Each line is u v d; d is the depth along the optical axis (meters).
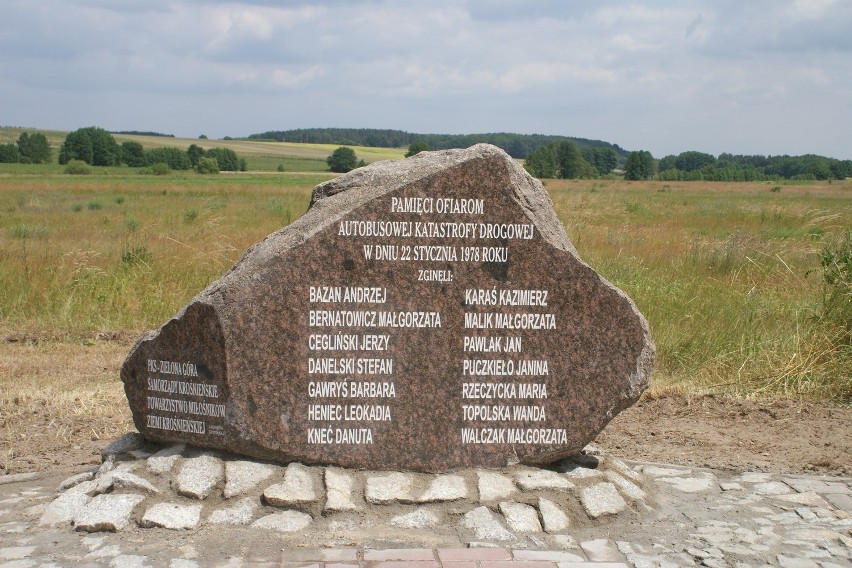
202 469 5.14
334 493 4.98
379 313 5.36
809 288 11.09
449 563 4.36
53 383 8.16
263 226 20.86
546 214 5.62
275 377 5.27
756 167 101.12
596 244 15.61
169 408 5.44
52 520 4.81
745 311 9.66
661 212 28.00
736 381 8.31
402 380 5.38
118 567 4.24
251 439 5.25
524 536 4.76
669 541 4.75
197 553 4.42
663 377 8.52
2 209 28.19
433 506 4.97
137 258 12.63
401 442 5.38
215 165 78.56
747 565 4.44
